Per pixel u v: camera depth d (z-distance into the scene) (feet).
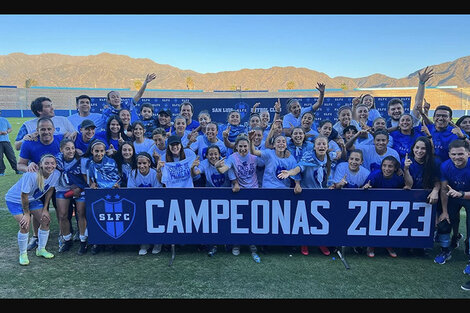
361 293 10.30
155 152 14.40
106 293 10.35
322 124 17.31
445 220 12.48
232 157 13.78
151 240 13.35
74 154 13.75
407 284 10.90
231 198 13.01
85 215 13.66
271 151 13.99
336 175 13.93
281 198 12.92
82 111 18.34
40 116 15.30
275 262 12.68
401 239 12.86
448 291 10.46
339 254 13.20
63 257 13.24
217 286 10.76
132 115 21.65
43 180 12.66
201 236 13.28
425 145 12.51
